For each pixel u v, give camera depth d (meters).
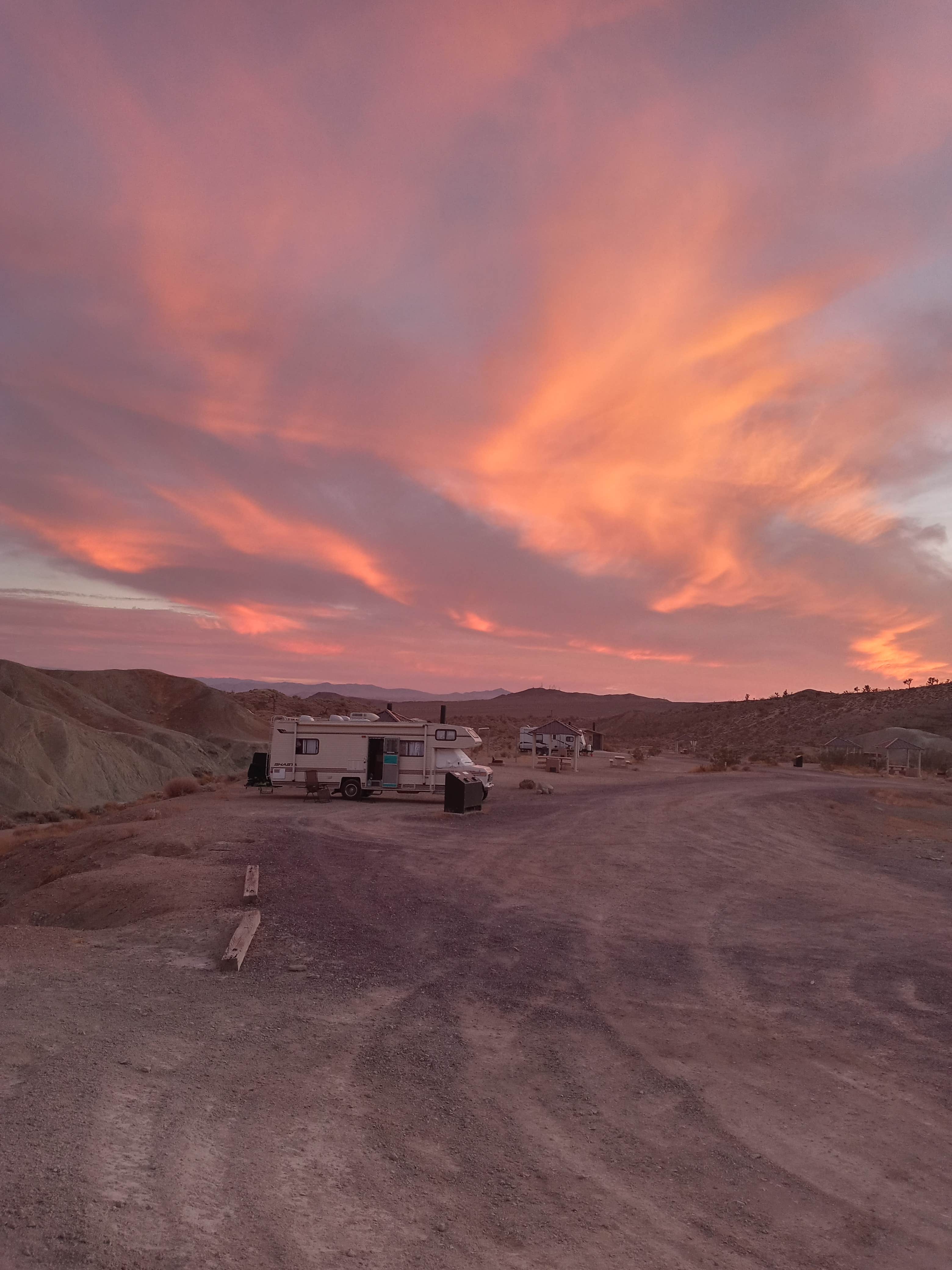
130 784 75.75
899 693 149.62
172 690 136.62
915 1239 5.08
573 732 80.12
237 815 28.08
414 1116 6.40
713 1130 6.57
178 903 14.05
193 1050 7.38
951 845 28.12
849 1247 4.95
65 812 52.56
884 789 46.41
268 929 12.46
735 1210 5.33
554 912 15.05
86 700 101.38
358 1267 4.20
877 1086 7.64
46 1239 3.97
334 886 16.20
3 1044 7.04
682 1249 4.79
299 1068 7.20
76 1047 7.12
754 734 149.12
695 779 52.12
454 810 29.95
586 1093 7.19
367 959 11.28
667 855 22.25
